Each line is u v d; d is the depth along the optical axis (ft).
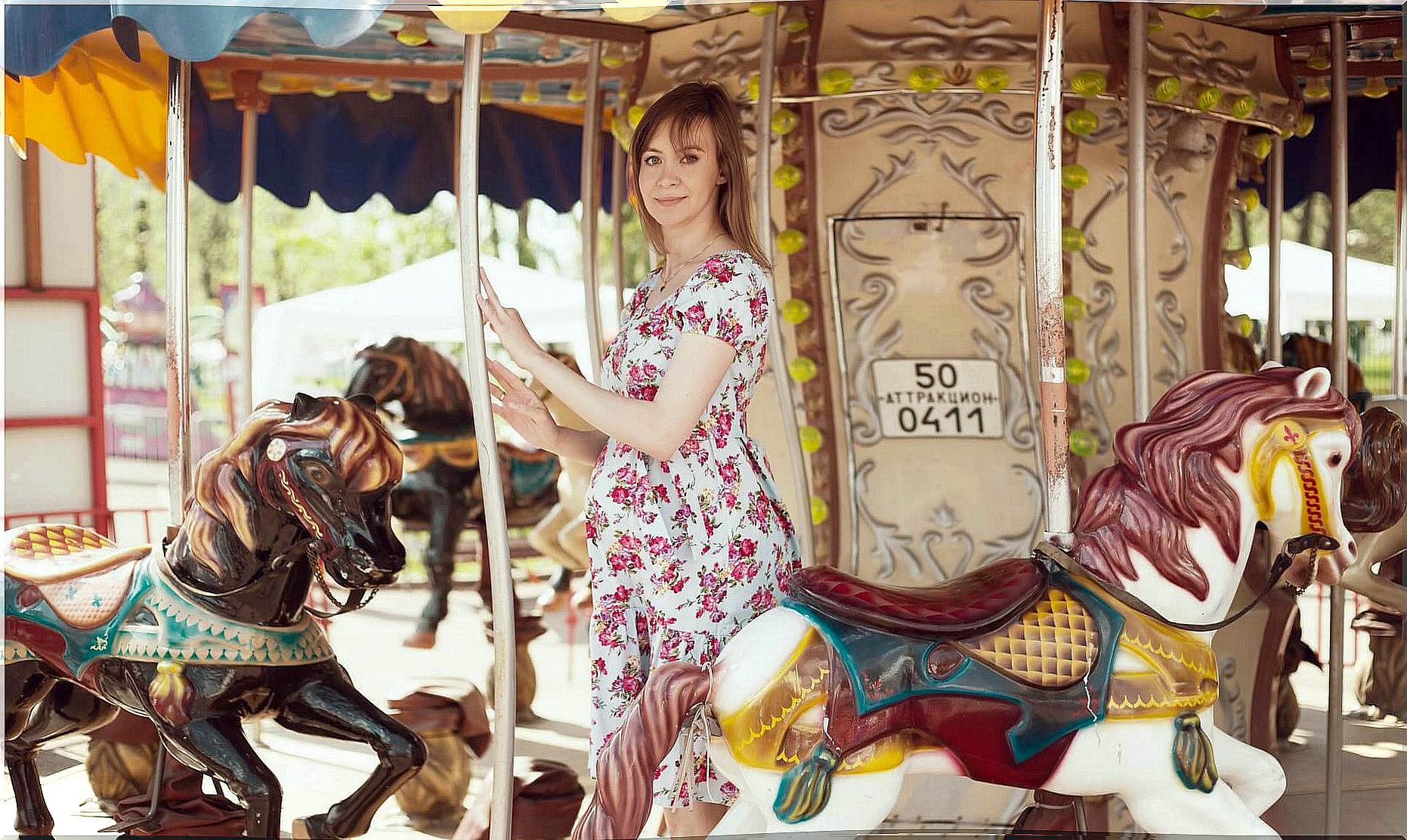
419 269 25.84
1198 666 7.44
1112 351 10.71
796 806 7.02
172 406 9.95
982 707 7.16
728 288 7.68
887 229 10.60
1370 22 10.93
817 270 10.71
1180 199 10.91
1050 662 7.23
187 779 11.05
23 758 9.84
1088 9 10.09
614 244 12.76
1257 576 10.83
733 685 7.08
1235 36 10.88
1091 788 7.39
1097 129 10.47
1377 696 14.21
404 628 21.99
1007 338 10.61
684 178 8.00
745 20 10.70
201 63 15.12
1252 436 7.63
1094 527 7.72
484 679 17.54
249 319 16.22
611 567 8.19
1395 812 10.60
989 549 10.69
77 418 14.19
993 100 10.38
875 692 7.04
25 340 13.71
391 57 15.14
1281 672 12.39
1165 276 10.87
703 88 8.11
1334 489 7.65
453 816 11.64
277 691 8.80
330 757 13.41
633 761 6.91
